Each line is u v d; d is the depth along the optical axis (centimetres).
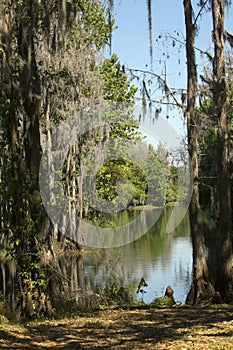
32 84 1066
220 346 746
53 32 1289
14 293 1112
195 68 1375
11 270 1341
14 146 1014
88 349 773
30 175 1036
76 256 2422
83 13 2431
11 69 1022
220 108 1388
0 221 1052
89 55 2497
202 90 1553
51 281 1129
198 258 1309
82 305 1234
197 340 796
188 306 1212
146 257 2211
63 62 2059
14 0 1055
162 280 1694
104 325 973
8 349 766
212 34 1391
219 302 1244
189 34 1366
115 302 1327
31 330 920
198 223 1331
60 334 887
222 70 1388
